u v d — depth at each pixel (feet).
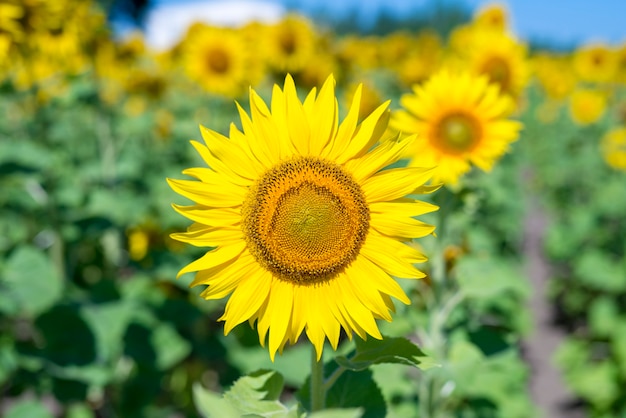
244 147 2.53
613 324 7.46
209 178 2.51
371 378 2.80
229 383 5.50
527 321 6.42
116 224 5.94
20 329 6.48
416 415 4.15
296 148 2.56
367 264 2.55
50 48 5.82
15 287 4.77
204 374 6.20
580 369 6.97
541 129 19.86
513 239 9.85
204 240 2.51
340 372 2.64
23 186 5.62
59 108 6.61
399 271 2.53
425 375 3.90
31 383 5.12
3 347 5.05
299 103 2.54
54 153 5.74
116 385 5.45
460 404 4.89
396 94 12.80
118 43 9.29
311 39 8.89
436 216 4.20
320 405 2.62
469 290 4.00
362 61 16.05
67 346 4.98
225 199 2.52
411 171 2.54
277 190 2.52
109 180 7.00
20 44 5.43
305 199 2.51
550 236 10.06
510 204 9.02
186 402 5.98
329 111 2.54
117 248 6.68
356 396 2.77
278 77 8.84
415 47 17.80
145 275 5.73
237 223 2.54
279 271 2.53
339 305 2.54
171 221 6.31
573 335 8.41
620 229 9.53
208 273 2.53
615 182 10.11
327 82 2.55
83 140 9.35
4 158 5.26
